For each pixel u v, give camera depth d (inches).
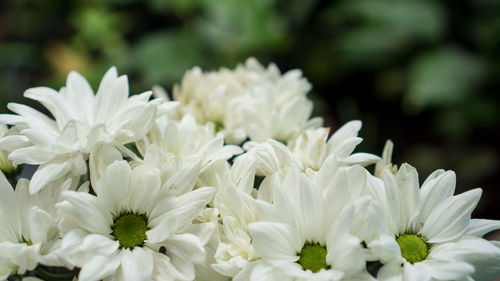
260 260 17.0
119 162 17.3
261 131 21.6
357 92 46.4
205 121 22.3
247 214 17.6
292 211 17.1
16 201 17.7
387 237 16.7
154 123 18.9
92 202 17.3
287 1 42.1
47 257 16.7
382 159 19.7
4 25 55.5
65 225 17.0
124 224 17.6
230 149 18.8
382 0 42.8
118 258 17.2
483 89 41.9
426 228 17.7
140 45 46.1
